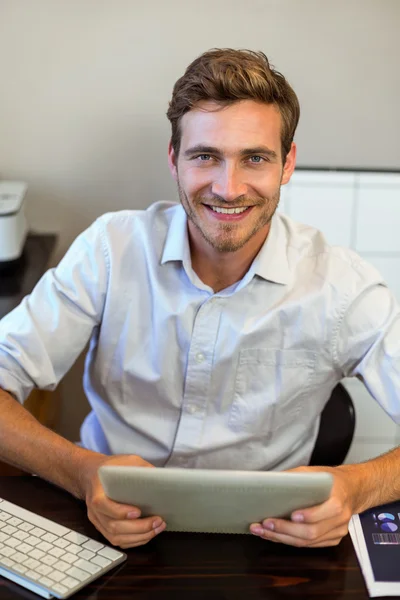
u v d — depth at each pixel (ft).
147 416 5.70
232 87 4.60
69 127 7.80
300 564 4.12
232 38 7.55
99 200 8.07
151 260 5.41
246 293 5.34
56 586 3.83
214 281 5.33
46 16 7.45
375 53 7.66
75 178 7.98
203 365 5.40
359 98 7.80
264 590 3.92
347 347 5.45
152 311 5.46
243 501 4.02
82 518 4.44
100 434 6.00
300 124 7.86
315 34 7.57
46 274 5.63
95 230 5.58
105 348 5.63
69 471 4.63
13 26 7.47
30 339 5.40
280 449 5.70
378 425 8.50
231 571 4.05
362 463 4.70
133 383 5.63
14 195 7.37
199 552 4.19
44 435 4.85
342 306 5.36
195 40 7.55
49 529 4.27
